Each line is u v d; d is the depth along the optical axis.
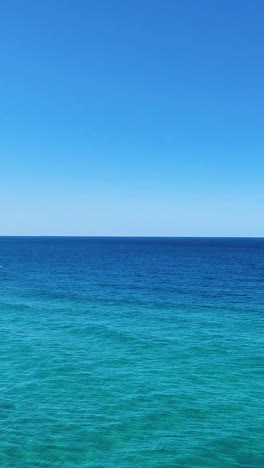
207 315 40.00
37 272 81.56
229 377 22.58
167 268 93.44
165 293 54.66
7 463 13.91
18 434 15.91
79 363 24.77
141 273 81.69
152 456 14.55
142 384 21.41
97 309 42.62
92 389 20.64
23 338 30.52
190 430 16.50
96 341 29.91
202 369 23.89
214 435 16.11
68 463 14.02
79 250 180.50
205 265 102.44
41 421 17.03
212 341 30.12
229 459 14.45
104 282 66.44
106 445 15.25
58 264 101.94
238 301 48.53
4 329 33.31
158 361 25.33
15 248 198.00
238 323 36.41
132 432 16.27
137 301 47.94
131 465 13.98
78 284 63.41
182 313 40.94
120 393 20.16
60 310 41.81
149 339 30.52
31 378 22.11
